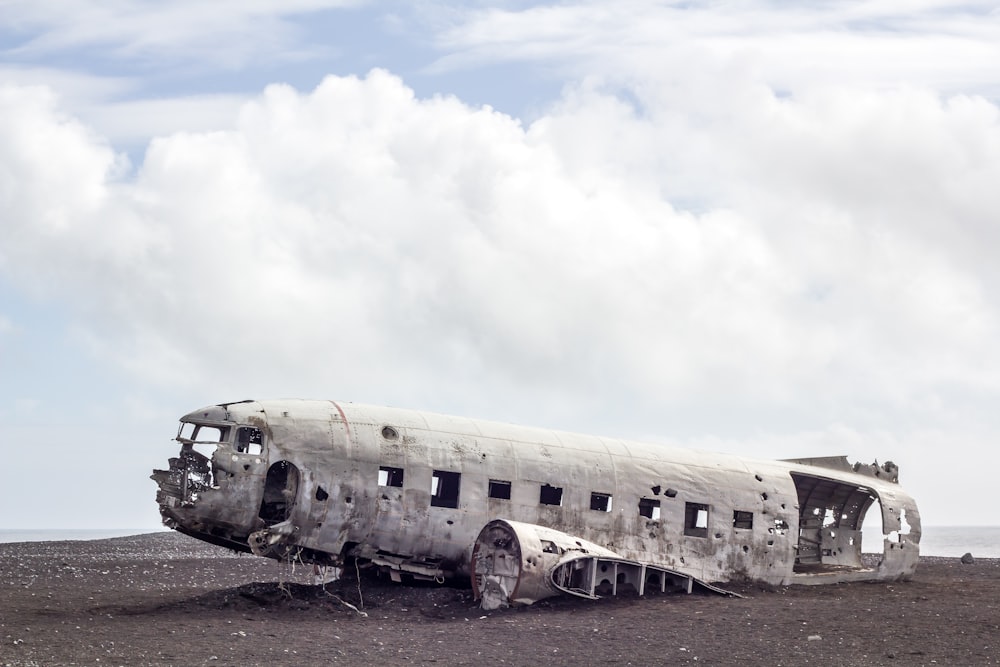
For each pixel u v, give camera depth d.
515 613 21.34
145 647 16.62
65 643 16.86
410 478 23.36
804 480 32.69
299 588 23.50
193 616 20.42
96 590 26.19
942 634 18.80
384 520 22.92
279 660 15.80
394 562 23.41
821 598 25.80
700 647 17.56
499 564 22.61
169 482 21.69
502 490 24.95
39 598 23.61
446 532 23.55
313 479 22.25
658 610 22.00
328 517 22.33
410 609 21.84
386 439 23.56
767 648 17.45
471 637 18.48
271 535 21.80
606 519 25.92
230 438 22.00
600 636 18.62
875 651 17.17
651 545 26.52
